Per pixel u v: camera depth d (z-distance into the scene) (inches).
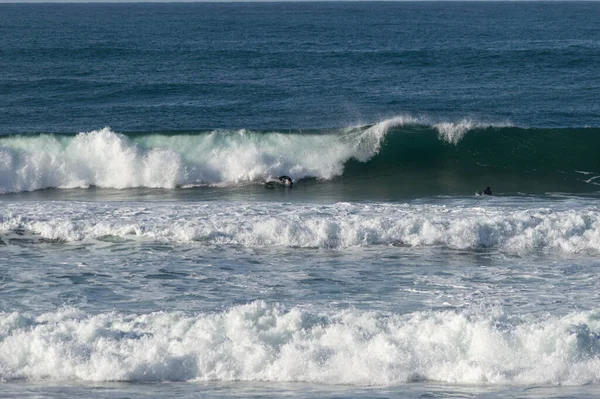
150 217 2571.4
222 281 2036.2
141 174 3494.1
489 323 1539.1
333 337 1517.0
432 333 1521.9
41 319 1611.7
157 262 2194.9
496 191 3316.9
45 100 5339.6
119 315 1647.4
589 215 2493.8
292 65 7396.7
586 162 3700.8
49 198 3233.3
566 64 7322.8
